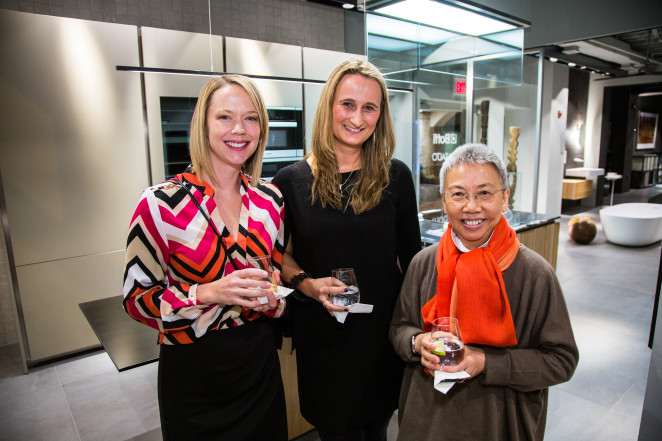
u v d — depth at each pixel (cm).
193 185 113
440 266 116
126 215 320
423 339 103
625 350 307
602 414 234
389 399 147
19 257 287
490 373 101
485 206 105
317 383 143
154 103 313
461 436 110
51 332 305
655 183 1232
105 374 296
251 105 114
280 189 142
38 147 281
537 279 106
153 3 327
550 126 660
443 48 239
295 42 406
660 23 333
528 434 108
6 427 241
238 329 117
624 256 548
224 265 114
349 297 117
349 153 140
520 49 253
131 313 110
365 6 203
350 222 136
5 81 265
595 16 369
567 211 895
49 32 273
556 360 103
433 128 338
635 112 1066
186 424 117
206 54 326
